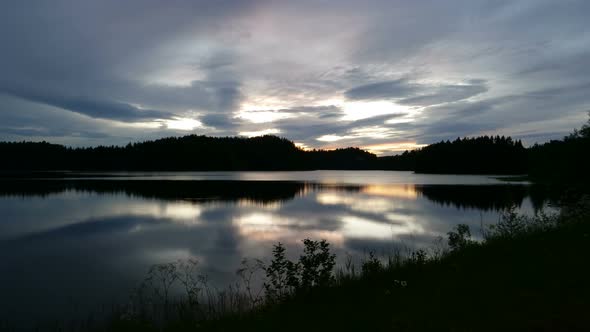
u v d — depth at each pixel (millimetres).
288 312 5527
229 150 170750
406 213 27766
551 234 8367
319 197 41719
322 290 6461
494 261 6754
